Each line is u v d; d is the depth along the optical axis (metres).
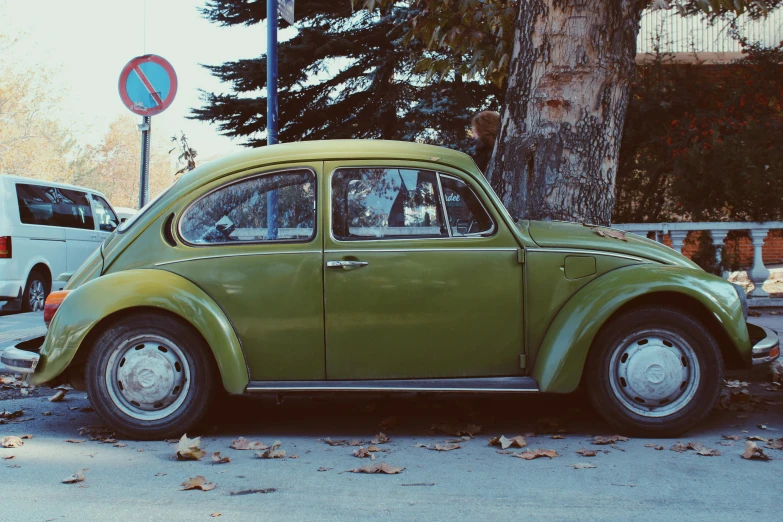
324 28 19.75
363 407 5.73
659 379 4.69
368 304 4.76
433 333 4.77
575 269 4.80
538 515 3.42
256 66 19.52
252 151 5.09
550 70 6.60
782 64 10.89
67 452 4.56
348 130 20.81
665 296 4.74
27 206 12.27
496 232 4.81
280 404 5.85
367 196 4.87
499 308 4.78
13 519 3.41
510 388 4.68
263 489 3.82
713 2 6.41
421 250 4.78
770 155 9.23
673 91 10.64
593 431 4.96
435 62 8.01
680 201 9.84
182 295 4.68
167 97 8.48
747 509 3.48
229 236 4.88
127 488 3.86
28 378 4.80
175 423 4.77
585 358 4.66
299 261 4.78
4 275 11.65
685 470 4.09
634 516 3.39
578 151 6.60
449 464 4.25
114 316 4.80
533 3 6.68
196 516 3.44
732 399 5.75
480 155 8.15
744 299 4.81
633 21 6.66
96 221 14.12
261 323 4.78
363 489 3.81
